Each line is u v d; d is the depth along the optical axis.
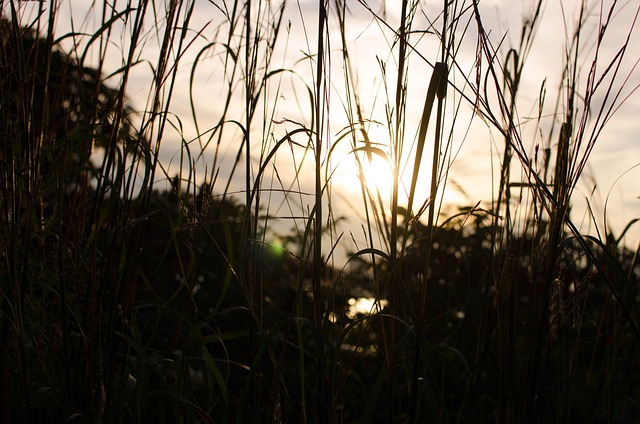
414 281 1.98
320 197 1.19
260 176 1.23
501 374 1.31
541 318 1.22
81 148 1.52
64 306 1.28
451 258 2.48
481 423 1.38
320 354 1.16
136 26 1.34
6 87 1.32
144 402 1.33
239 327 2.36
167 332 2.13
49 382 1.33
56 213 1.42
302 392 1.22
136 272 1.42
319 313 1.21
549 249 1.22
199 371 2.06
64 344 1.28
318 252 1.19
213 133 1.41
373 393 1.20
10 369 1.30
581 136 1.19
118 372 1.37
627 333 1.47
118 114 1.33
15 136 1.34
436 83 1.06
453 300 2.37
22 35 1.35
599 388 1.37
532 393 1.23
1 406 1.23
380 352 1.51
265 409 1.28
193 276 1.36
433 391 1.30
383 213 1.30
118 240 1.35
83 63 1.44
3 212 1.32
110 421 1.20
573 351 1.40
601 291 1.75
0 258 1.35
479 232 2.08
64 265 1.37
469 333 2.22
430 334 1.87
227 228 1.41
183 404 1.29
